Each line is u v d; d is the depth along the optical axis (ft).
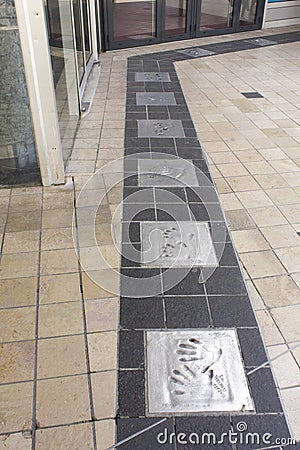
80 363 5.44
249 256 7.34
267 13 26.63
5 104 8.71
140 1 21.74
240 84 16.48
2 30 8.27
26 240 7.64
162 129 12.37
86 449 4.53
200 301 6.39
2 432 4.68
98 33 20.17
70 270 6.96
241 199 9.02
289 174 10.05
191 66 18.95
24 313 6.15
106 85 16.26
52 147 8.89
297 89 15.98
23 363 5.43
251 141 11.70
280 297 6.48
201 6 23.68
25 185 9.34
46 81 8.17
